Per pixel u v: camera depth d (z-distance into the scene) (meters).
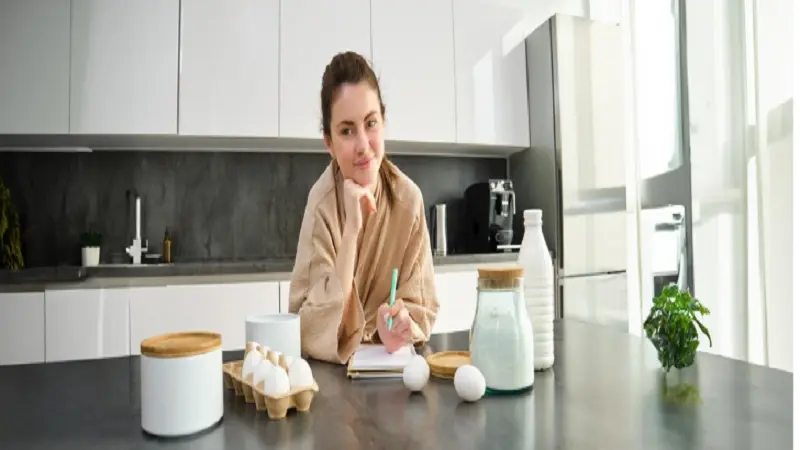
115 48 2.44
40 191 2.68
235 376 0.71
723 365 0.86
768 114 2.29
